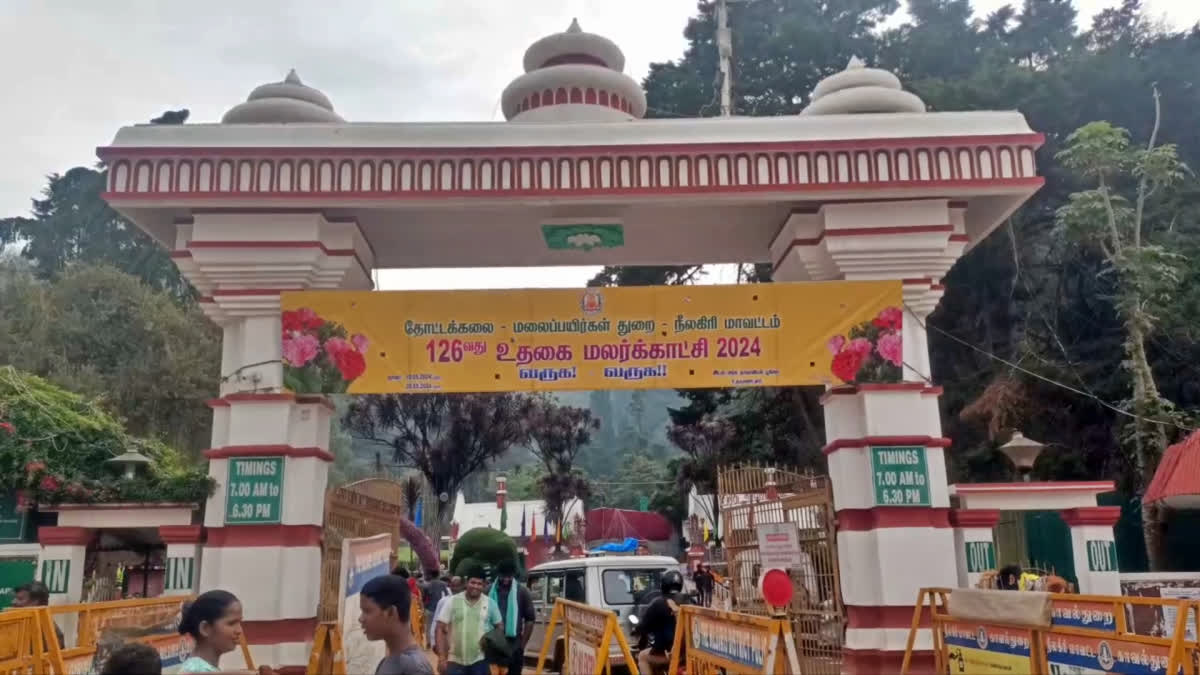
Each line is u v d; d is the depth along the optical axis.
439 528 28.77
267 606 7.91
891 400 8.41
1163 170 16.77
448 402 29.17
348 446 35.84
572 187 8.36
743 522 10.95
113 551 10.14
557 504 32.41
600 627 7.12
